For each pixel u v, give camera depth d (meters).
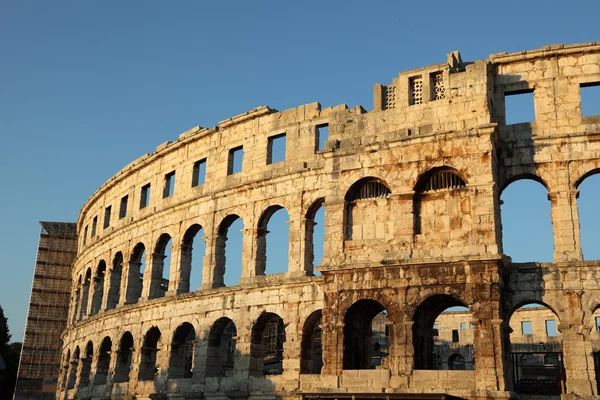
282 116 62.66
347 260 51.03
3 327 125.88
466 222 48.44
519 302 48.50
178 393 61.75
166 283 97.75
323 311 50.62
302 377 50.91
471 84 51.38
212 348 61.28
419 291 48.00
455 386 45.59
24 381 110.69
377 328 104.38
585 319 46.62
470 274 46.91
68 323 99.00
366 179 52.72
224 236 65.38
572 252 48.16
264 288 57.94
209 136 68.69
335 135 55.06
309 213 58.38
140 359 68.38
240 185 62.53
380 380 47.41
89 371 81.88
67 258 118.94
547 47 52.94
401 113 53.25
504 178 51.41
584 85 52.31
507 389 45.19
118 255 80.56
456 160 49.69
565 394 45.28
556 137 50.66
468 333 107.38
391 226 50.62
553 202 49.72
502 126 52.62
